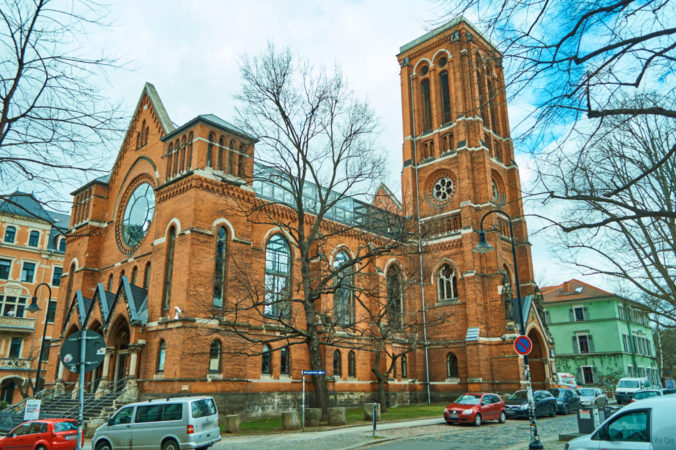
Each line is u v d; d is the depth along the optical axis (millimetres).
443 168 50875
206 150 34031
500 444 20266
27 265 60406
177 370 29219
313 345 27828
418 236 40000
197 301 30953
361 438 22109
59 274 62938
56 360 40125
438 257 48375
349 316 39469
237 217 34594
